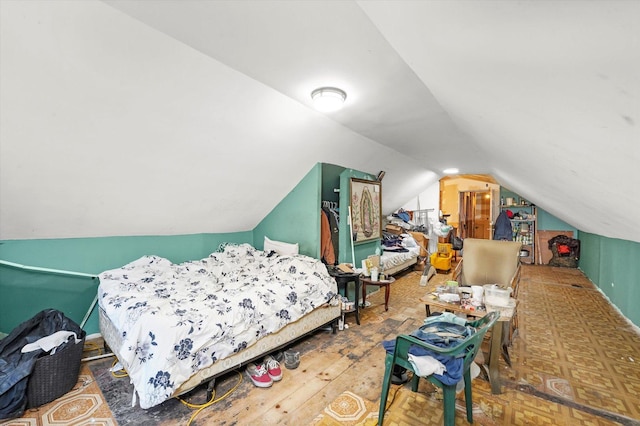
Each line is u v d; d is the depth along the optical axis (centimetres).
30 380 164
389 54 154
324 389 185
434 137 323
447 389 132
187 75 163
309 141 277
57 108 150
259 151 254
